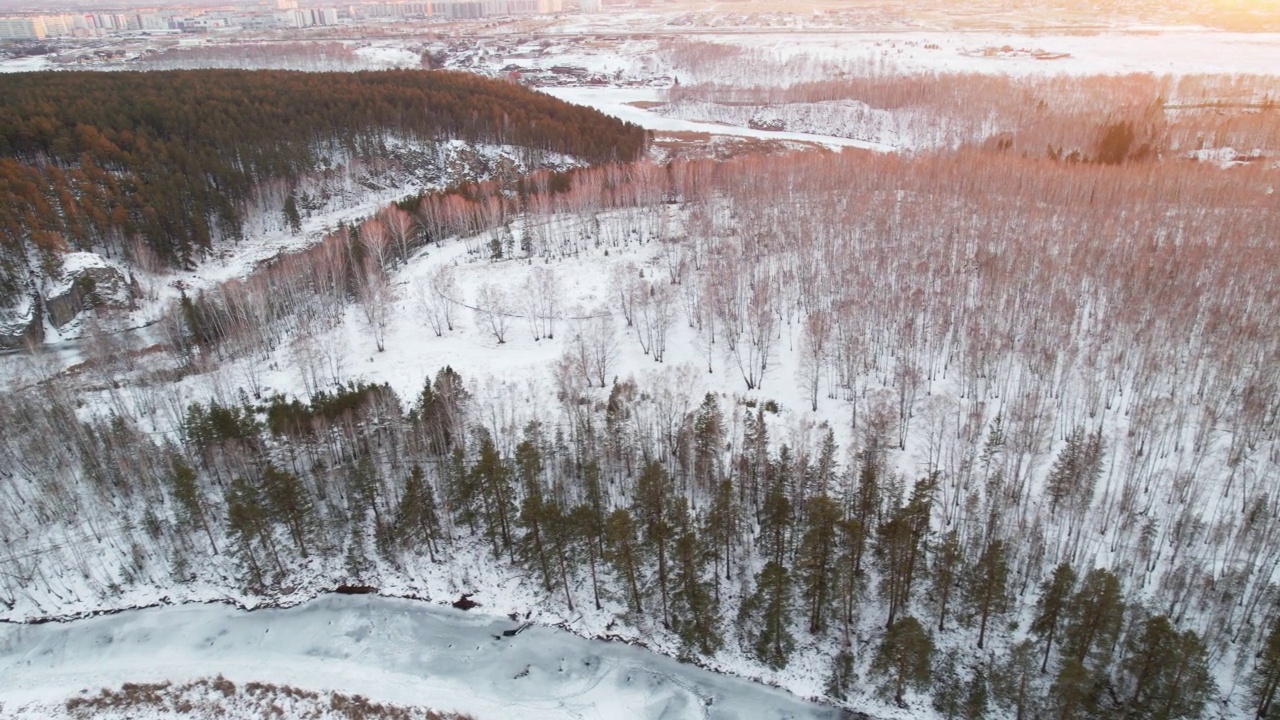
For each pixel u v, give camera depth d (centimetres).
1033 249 13025
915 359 11144
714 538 8162
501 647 8169
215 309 12988
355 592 8812
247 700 7700
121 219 15962
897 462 9688
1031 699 6956
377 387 10300
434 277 14038
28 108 18612
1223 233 13250
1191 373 10400
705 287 12800
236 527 8431
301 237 18638
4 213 14450
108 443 9938
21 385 11562
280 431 9562
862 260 13338
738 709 7444
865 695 7419
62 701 7712
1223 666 7094
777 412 10569
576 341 12094
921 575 7912
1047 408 9862
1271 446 9169
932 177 16900
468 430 9950
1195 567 7375
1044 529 8456
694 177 17825
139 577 9031
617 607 8475
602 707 7550
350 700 7669
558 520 8144
